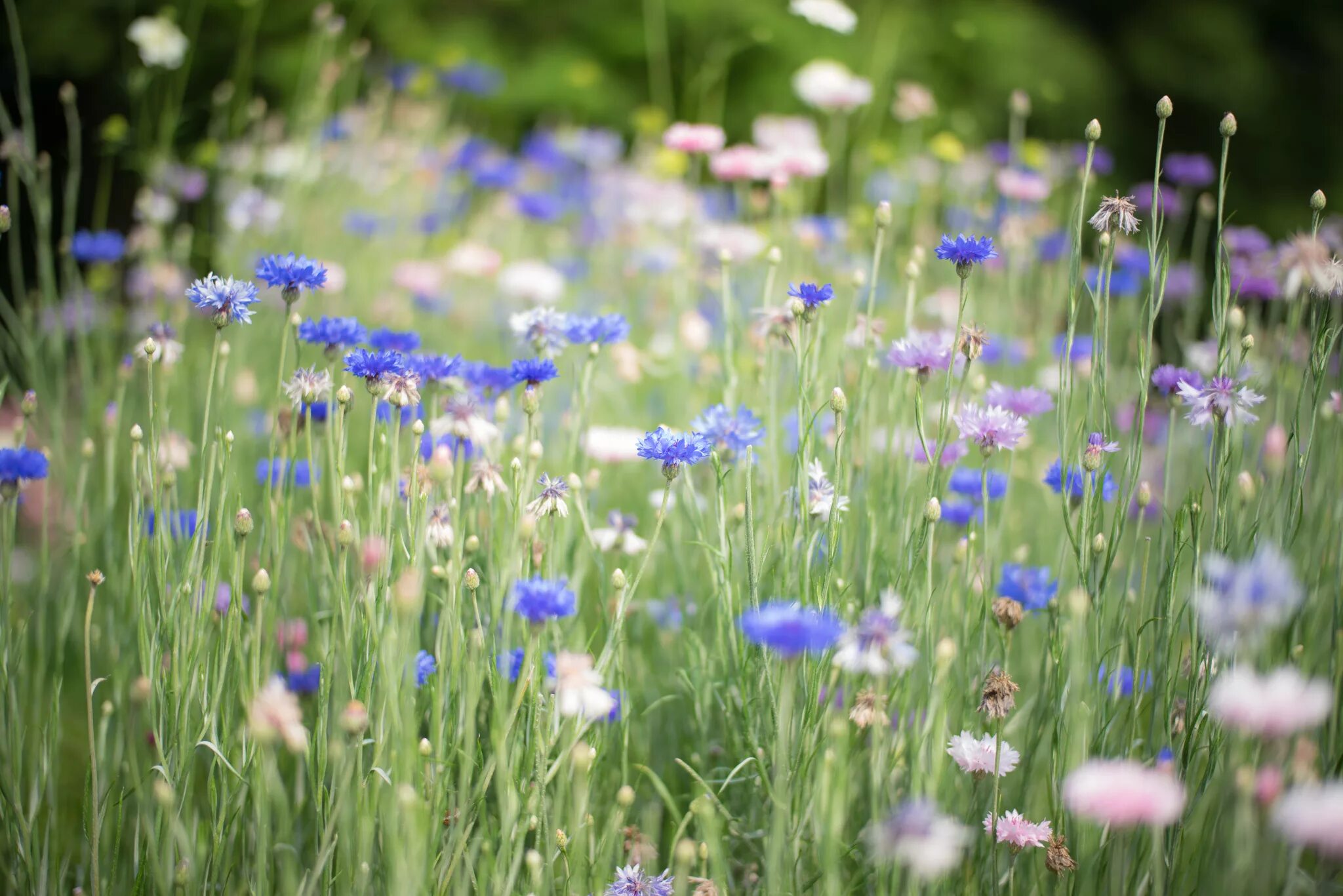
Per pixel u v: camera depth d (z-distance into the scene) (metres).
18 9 4.72
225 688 2.01
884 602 1.93
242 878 1.98
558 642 1.97
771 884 1.88
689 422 2.40
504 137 5.34
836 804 1.85
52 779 2.02
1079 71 5.91
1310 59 7.00
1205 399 1.96
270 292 2.77
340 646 1.94
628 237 3.63
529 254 3.73
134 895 1.94
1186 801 1.92
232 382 2.28
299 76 4.82
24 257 4.30
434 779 1.93
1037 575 2.13
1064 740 1.94
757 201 2.57
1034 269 2.77
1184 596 2.04
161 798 1.90
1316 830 1.75
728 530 2.09
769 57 5.36
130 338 2.62
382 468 2.01
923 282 2.95
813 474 2.03
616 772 2.05
